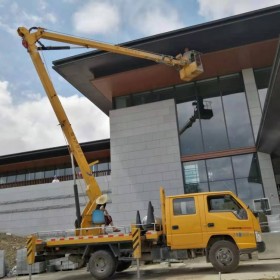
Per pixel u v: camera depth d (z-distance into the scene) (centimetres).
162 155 2109
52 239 1191
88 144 2942
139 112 2236
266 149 1898
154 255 1120
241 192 1922
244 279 904
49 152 3019
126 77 2120
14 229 2484
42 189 2505
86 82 2233
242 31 1895
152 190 2070
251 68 2094
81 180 2403
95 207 1341
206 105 2134
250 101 2036
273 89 1200
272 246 1328
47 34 1497
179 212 1109
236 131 2025
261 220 1515
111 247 1142
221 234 1060
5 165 3200
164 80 2184
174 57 2059
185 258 1086
